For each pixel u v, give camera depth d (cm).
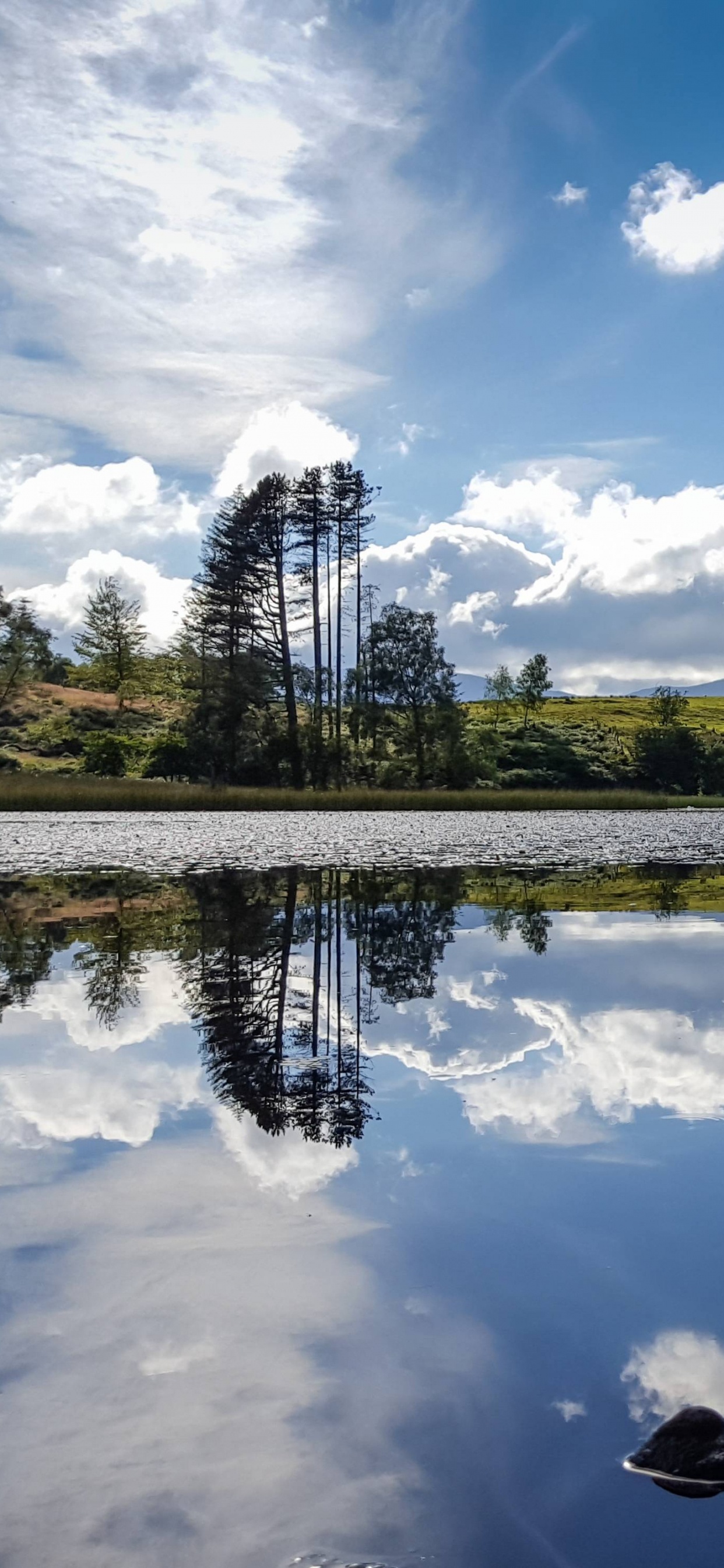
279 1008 426
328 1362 157
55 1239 201
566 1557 117
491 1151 253
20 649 7131
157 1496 128
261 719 5941
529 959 558
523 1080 316
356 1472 133
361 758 6044
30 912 782
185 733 5912
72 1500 127
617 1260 192
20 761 6569
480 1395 148
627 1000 443
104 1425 142
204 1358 158
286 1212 214
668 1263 192
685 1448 134
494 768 6806
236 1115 281
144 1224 209
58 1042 364
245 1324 169
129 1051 353
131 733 7200
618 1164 245
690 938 641
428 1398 148
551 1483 130
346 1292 178
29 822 2636
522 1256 194
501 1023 398
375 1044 364
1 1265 191
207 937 645
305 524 5744
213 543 5934
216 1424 142
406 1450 137
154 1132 266
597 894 930
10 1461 135
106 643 7250
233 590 5925
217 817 3238
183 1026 393
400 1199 222
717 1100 297
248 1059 343
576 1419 143
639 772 7525
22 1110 284
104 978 496
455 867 1280
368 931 674
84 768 6378
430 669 6091
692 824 2880
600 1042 366
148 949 595
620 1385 151
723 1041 367
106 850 1567
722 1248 199
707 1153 252
